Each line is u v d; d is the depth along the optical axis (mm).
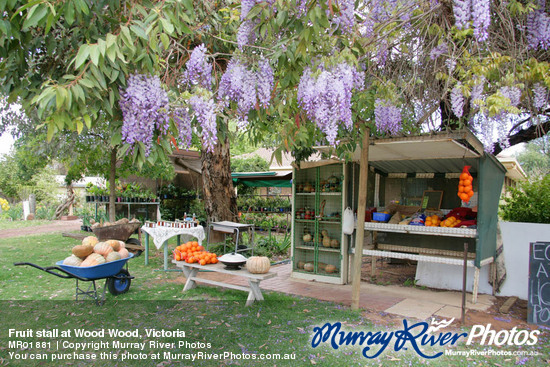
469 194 4891
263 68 3119
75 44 2453
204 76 3316
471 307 4688
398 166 6246
